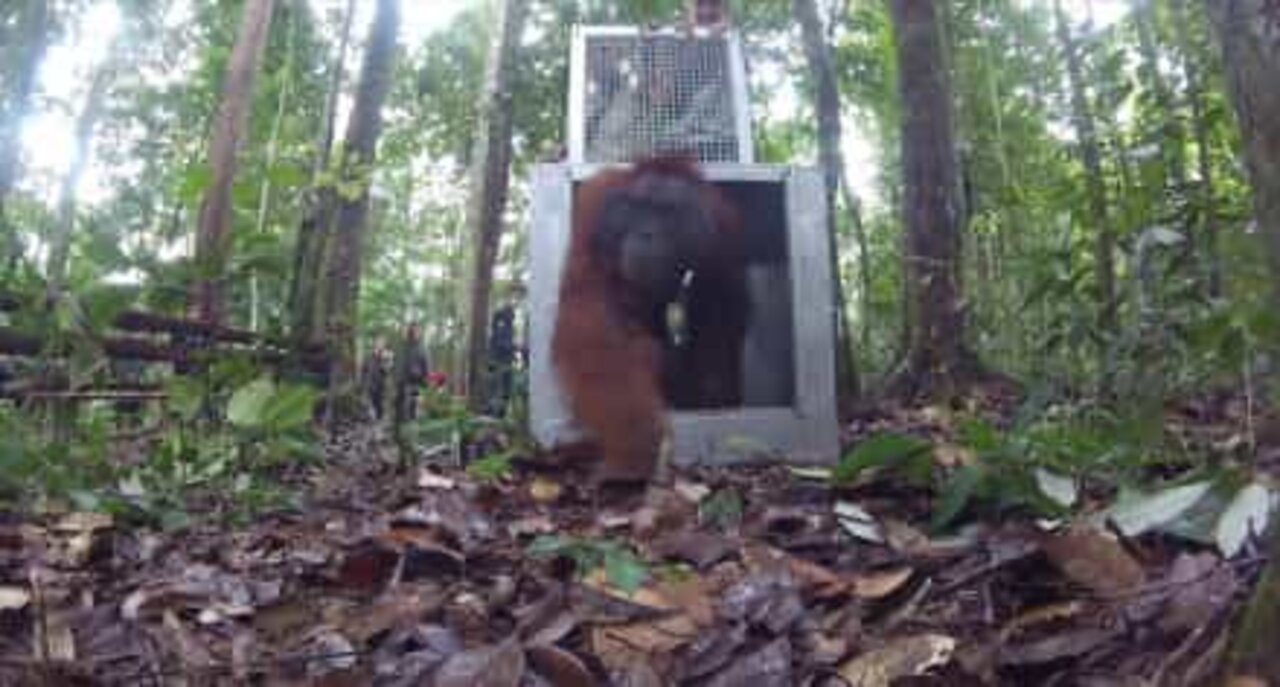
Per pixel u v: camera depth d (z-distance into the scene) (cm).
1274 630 82
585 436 244
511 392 430
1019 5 753
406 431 279
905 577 130
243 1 761
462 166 993
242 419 227
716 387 271
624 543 167
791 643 117
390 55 475
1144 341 193
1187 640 101
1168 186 210
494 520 195
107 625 134
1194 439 201
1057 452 174
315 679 116
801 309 270
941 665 105
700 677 113
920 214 429
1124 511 134
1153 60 327
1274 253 88
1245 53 88
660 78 318
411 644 125
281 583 151
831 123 485
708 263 257
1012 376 396
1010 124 759
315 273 353
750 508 193
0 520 179
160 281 251
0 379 221
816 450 267
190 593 144
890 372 452
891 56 750
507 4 516
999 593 128
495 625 132
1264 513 117
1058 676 104
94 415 248
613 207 254
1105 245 236
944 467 188
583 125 313
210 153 502
